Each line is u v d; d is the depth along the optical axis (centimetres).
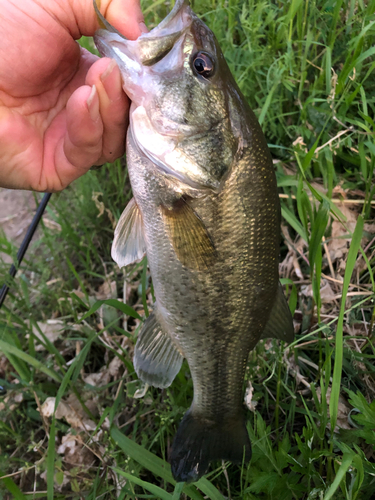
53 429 28
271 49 42
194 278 27
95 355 44
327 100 36
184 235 26
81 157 26
